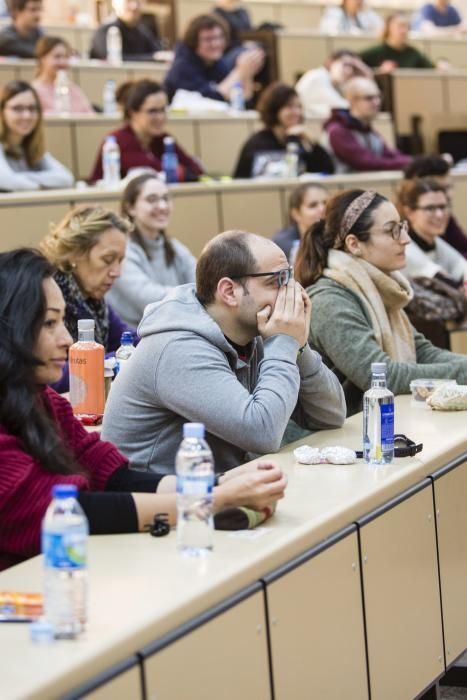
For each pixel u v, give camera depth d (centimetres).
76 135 824
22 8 959
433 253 575
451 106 1059
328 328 370
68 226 407
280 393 284
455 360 402
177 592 197
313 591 229
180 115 866
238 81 966
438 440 303
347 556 243
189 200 712
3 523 223
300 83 1012
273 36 1073
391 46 1150
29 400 227
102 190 659
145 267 579
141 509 231
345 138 870
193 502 218
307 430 330
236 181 742
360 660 247
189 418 283
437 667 286
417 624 275
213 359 284
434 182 570
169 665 188
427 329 514
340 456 280
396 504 264
